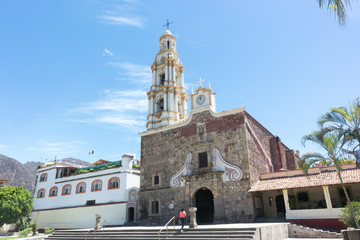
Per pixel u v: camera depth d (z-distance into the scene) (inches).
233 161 1229.7
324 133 791.7
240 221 1128.8
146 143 1558.8
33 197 2197.3
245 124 1269.7
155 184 1435.8
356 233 551.2
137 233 931.3
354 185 1104.8
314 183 1032.2
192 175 1293.1
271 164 1504.7
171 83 1780.3
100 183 1822.1
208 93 1437.0
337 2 429.7
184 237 818.2
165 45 1947.6
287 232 954.1
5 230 2094.0
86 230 1065.5
